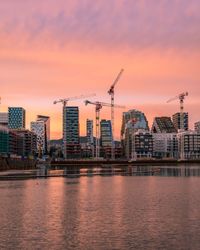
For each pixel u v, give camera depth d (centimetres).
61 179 15688
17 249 4056
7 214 6225
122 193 9619
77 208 6888
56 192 9944
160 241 4356
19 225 5275
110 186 11938
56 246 4172
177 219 5656
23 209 6794
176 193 9512
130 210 6594
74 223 5403
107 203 7588
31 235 4675
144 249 4038
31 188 11206
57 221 5562
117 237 4559
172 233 4744
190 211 6406
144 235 4650
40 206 7175
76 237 4569
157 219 5675
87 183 13312
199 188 11038
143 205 7231
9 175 18275
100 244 4244
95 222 5472
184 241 4347
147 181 14325
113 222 5472
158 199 8212
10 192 9962
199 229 4956
